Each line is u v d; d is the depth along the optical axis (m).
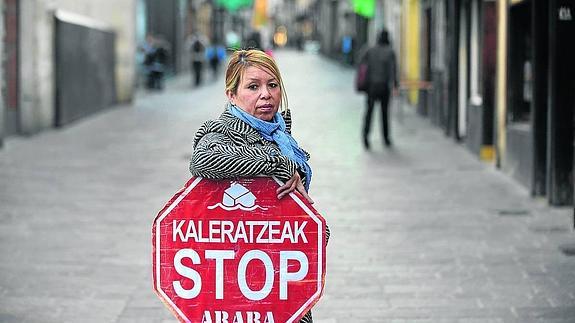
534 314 6.70
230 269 3.79
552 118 10.87
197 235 3.78
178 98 30.34
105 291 7.33
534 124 11.50
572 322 6.50
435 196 11.73
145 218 10.28
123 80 27.64
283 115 4.07
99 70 24.80
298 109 26.06
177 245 3.80
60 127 20.33
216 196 3.76
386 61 16.88
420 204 11.17
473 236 9.34
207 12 63.84
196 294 3.81
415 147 17.08
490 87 15.03
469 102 16.27
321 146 17.28
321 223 3.75
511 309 6.82
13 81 18.00
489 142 15.15
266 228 3.76
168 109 26.03
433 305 6.92
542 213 10.55
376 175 13.58
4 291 7.30
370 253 8.61
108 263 8.23
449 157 15.61
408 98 27.66
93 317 6.66
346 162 15.02
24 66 18.33
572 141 10.89
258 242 3.77
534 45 11.46
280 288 3.79
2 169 13.98
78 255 8.52
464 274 7.83
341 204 11.18
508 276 7.76
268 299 3.79
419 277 7.74
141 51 33.31
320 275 3.78
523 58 13.32
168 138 18.55
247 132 3.79
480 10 15.77
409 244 8.98
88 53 23.30
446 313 6.72
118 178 13.20
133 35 27.58
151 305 6.95
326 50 74.19
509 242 9.06
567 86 10.81
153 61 33.28
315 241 3.76
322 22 81.06
